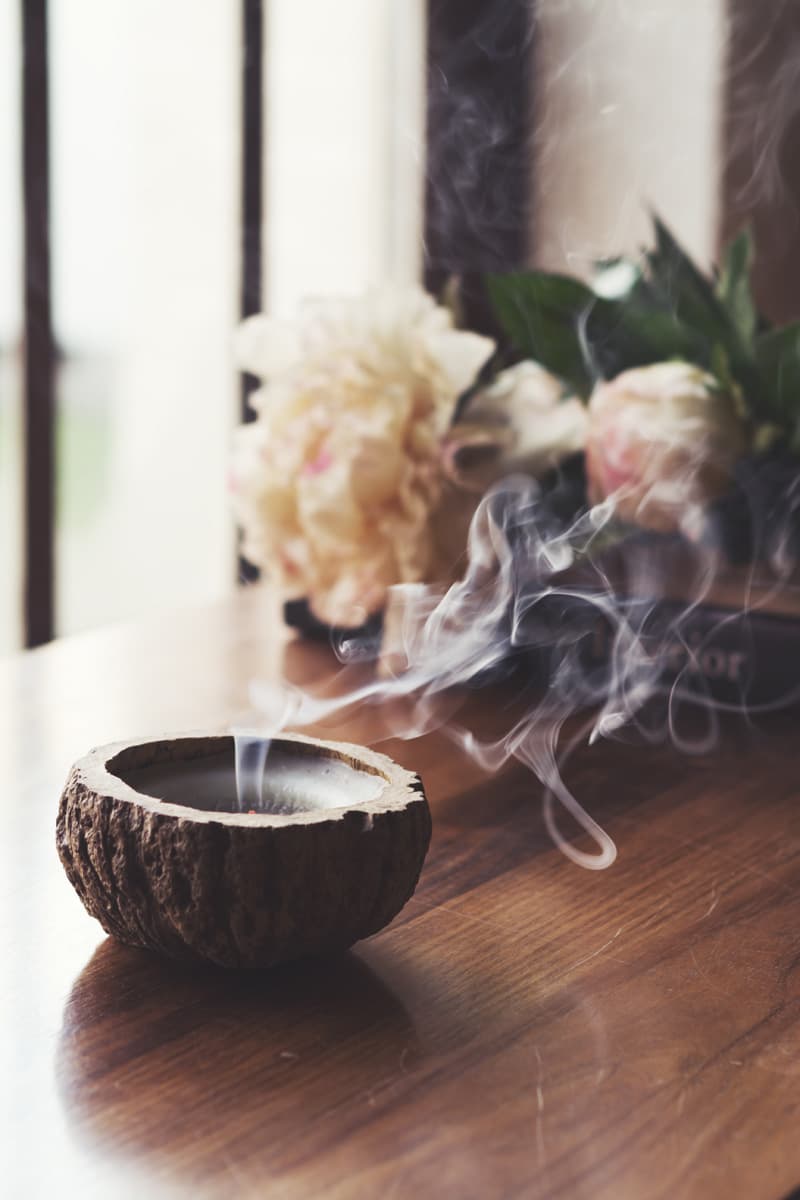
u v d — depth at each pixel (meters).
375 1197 0.55
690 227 1.57
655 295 1.04
